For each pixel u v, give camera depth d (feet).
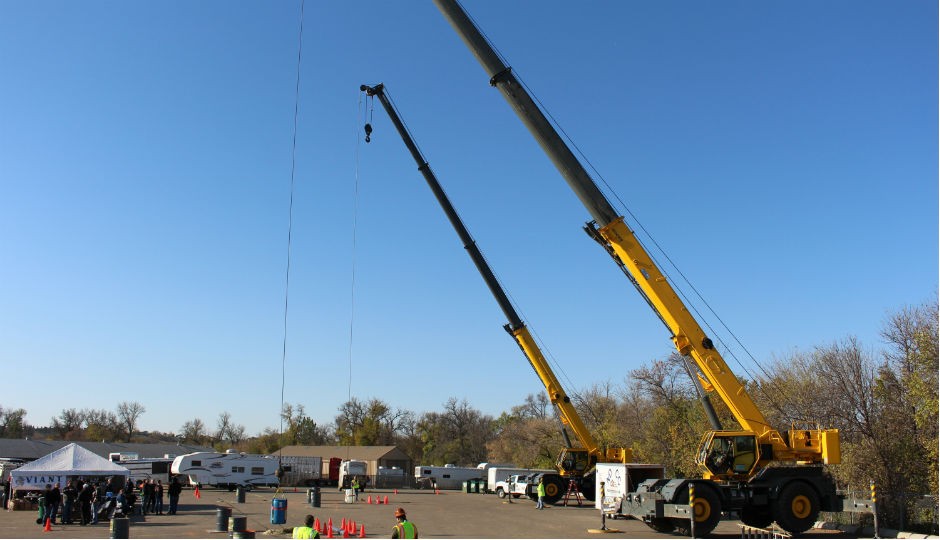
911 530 91.86
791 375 140.56
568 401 143.43
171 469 196.75
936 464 91.76
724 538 82.74
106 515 104.83
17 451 257.34
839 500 85.92
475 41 81.10
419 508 136.15
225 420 492.13
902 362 106.93
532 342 141.38
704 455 85.92
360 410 393.70
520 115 81.51
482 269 136.77
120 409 466.29
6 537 82.17
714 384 85.66
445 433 428.56
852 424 111.86
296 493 191.52
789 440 87.40
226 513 89.97
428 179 131.44
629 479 108.37
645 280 83.46
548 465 266.36
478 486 217.77
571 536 86.17
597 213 83.25
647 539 82.43
